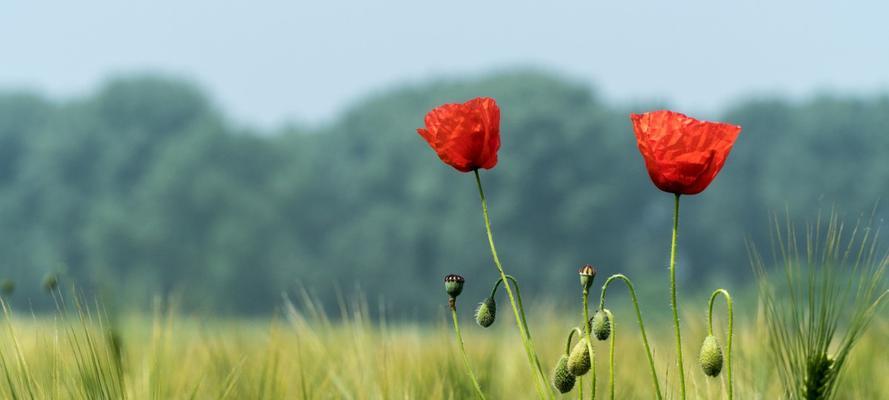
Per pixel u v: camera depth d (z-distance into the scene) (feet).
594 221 213.87
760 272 9.99
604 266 215.72
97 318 11.07
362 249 220.84
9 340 11.78
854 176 225.35
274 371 12.46
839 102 237.04
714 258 232.12
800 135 233.55
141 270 206.69
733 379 11.14
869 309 9.18
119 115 236.63
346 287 218.38
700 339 13.50
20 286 220.43
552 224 213.25
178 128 237.04
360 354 12.91
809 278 9.23
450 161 8.85
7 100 253.24
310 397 12.03
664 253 226.58
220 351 14.47
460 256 207.62
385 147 236.84
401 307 211.20
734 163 239.09
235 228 210.79
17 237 226.79
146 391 11.61
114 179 230.27
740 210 233.76
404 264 215.92
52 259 217.77
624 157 227.20
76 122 234.58
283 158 235.61
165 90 239.30
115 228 209.26
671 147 7.91
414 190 220.43
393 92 262.47
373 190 237.25
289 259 217.36
